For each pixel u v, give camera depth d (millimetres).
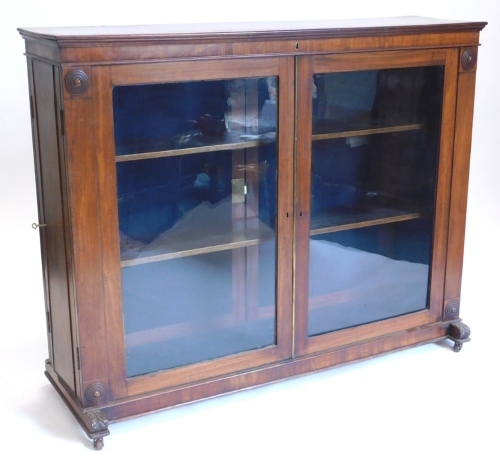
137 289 2561
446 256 3033
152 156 2449
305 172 2682
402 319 3004
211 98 2502
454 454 2443
